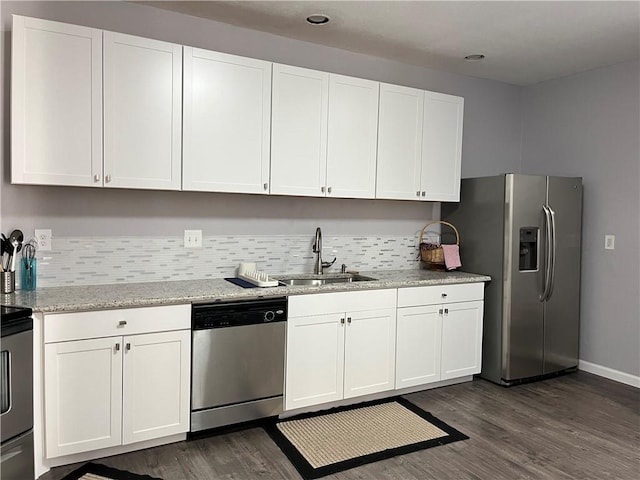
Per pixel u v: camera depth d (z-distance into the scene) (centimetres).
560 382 401
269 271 361
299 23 331
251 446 278
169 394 269
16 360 216
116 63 271
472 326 387
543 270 397
